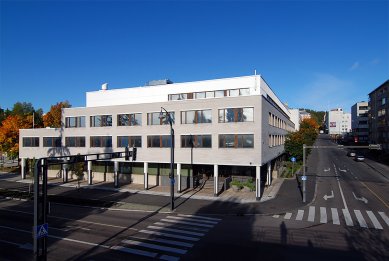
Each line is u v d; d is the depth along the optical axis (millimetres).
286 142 53938
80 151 43375
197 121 35531
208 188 37062
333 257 16000
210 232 20438
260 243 18141
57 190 37844
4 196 33812
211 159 34531
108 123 41562
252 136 32812
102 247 17703
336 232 20453
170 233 20234
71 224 22703
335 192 34656
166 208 27828
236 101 33594
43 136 46938
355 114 127938
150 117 38594
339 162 64938
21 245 18266
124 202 30594
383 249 17250
